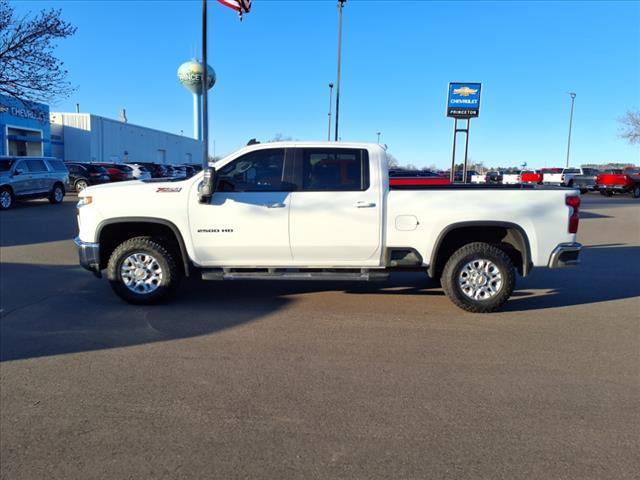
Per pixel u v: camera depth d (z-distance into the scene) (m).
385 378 4.13
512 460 2.98
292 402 3.69
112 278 6.12
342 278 6.01
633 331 5.42
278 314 5.93
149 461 2.95
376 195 5.91
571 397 3.82
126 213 5.98
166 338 5.05
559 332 5.37
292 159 6.00
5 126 33.34
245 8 9.55
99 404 3.64
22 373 4.18
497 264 5.91
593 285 7.66
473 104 18.17
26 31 20.08
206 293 6.91
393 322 5.66
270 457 2.99
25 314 5.82
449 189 6.09
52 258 9.32
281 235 5.93
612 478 2.82
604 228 15.13
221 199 5.93
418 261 5.96
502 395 3.84
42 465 2.90
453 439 3.21
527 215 5.87
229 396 3.78
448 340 5.08
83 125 42.56
